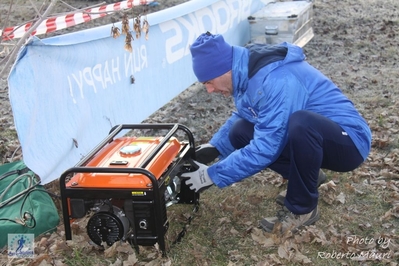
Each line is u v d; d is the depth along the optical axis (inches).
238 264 124.3
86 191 115.8
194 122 225.5
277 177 168.2
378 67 296.7
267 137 121.5
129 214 119.6
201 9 255.6
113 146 132.5
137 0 235.3
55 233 136.4
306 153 121.8
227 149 147.6
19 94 138.8
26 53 140.0
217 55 121.8
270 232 135.8
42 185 152.4
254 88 122.6
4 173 164.4
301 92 124.0
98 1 492.1
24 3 501.0
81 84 166.7
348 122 127.0
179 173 138.3
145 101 211.0
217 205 151.5
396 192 154.6
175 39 232.1
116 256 124.8
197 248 129.7
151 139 136.0
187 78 250.1
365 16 426.9
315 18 422.6
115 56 185.9
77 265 123.6
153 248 128.1
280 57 124.5
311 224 138.2
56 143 154.3
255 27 306.7
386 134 199.6
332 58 317.1
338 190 158.2
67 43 156.8
